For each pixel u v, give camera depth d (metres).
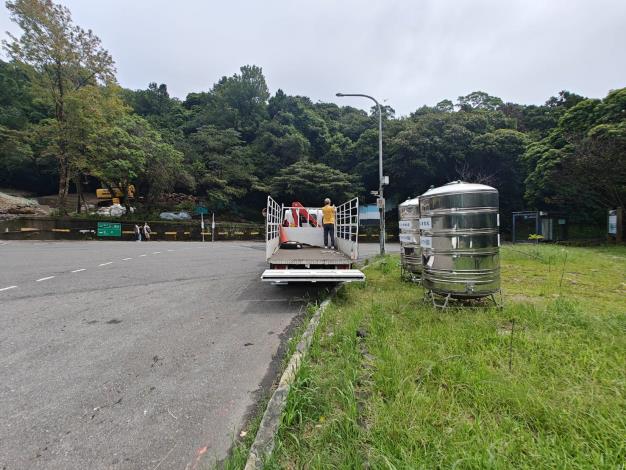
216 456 2.17
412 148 33.22
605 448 1.92
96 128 25.55
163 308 5.77
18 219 22.91
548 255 11.34
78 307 5.74
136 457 2.17
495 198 5.11
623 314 4.32
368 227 36.91
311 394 2.57
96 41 25.22
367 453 1.96
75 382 3.16
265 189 39.09
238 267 10.54
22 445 2.28
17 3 22.11
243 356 3.80
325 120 54.09
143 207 33.81
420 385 2.67
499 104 44.09
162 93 60.03
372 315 4.78
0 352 3.85
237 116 50.44
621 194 22.23
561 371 2.85
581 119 22.53
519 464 1.84
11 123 33.50
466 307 5.04
